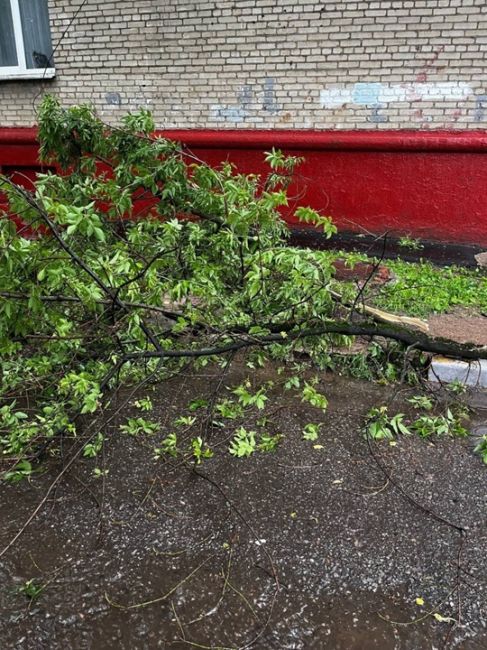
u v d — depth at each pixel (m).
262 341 3.14
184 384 3.64
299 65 6.12
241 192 3.38
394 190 6.16
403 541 2.40
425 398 3.45
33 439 2.92
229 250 3.43
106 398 3.32
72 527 2.50
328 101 6.17
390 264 5.57
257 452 2.99
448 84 5.77
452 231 6.11
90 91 6.91
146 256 3.33
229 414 3.19
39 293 2.54
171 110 6.70
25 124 7.31
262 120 6.45
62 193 3.43
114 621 2.07
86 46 6.71
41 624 2.06
